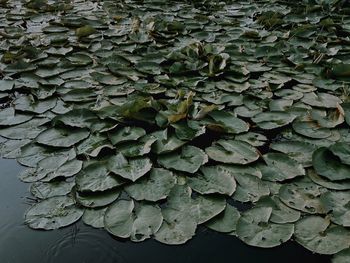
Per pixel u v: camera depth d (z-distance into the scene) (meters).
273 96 2.55
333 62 2.94
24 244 1.58
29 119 2.25
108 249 1.57
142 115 2.24
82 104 2.39
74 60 2.94
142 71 2.77
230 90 2.56
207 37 3.43
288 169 1.90
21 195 1.79
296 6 4.45
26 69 2.78
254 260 1.53
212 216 1.66
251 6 4.47
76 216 1.67
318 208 1.70
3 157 1.98
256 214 1.67
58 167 1.91
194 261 1.53
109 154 1.99
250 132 2.17
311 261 1.52
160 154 1.97
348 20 3.93
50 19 3.91
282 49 3.18
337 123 2.21
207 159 1.93
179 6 4.41
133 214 1.67
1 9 4.24
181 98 2.40
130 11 4.15
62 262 1.53
